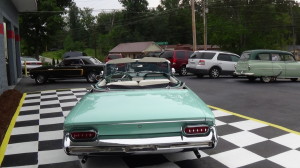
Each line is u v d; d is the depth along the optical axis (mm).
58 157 4613
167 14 90375
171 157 4504
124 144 3406
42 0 41000
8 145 5223
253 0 56750
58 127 6375
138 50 67938
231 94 10602
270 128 5945
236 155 4547
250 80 15375
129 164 4270
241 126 6141
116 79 5727
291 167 4086
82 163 4336
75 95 10734
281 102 8859
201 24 53062
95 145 3432
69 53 25344
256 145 4969
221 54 17594
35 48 43938
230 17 57250
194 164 4242
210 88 12367
